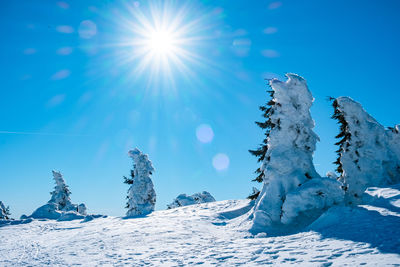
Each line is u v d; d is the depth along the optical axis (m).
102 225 22.70
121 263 9.56
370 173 17.52
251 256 8.79
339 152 20.03
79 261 10.43
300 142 16.34
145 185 34.72
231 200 28.19
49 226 27.28
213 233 14.84
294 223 13.17
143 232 15.77
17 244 18.05
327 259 7.05
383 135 18.61
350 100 18.84
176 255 10.11
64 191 46.34
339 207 11.44
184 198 43.53
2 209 45.38
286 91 16.67
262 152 22.42
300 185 15.11
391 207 10.74
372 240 7.66
